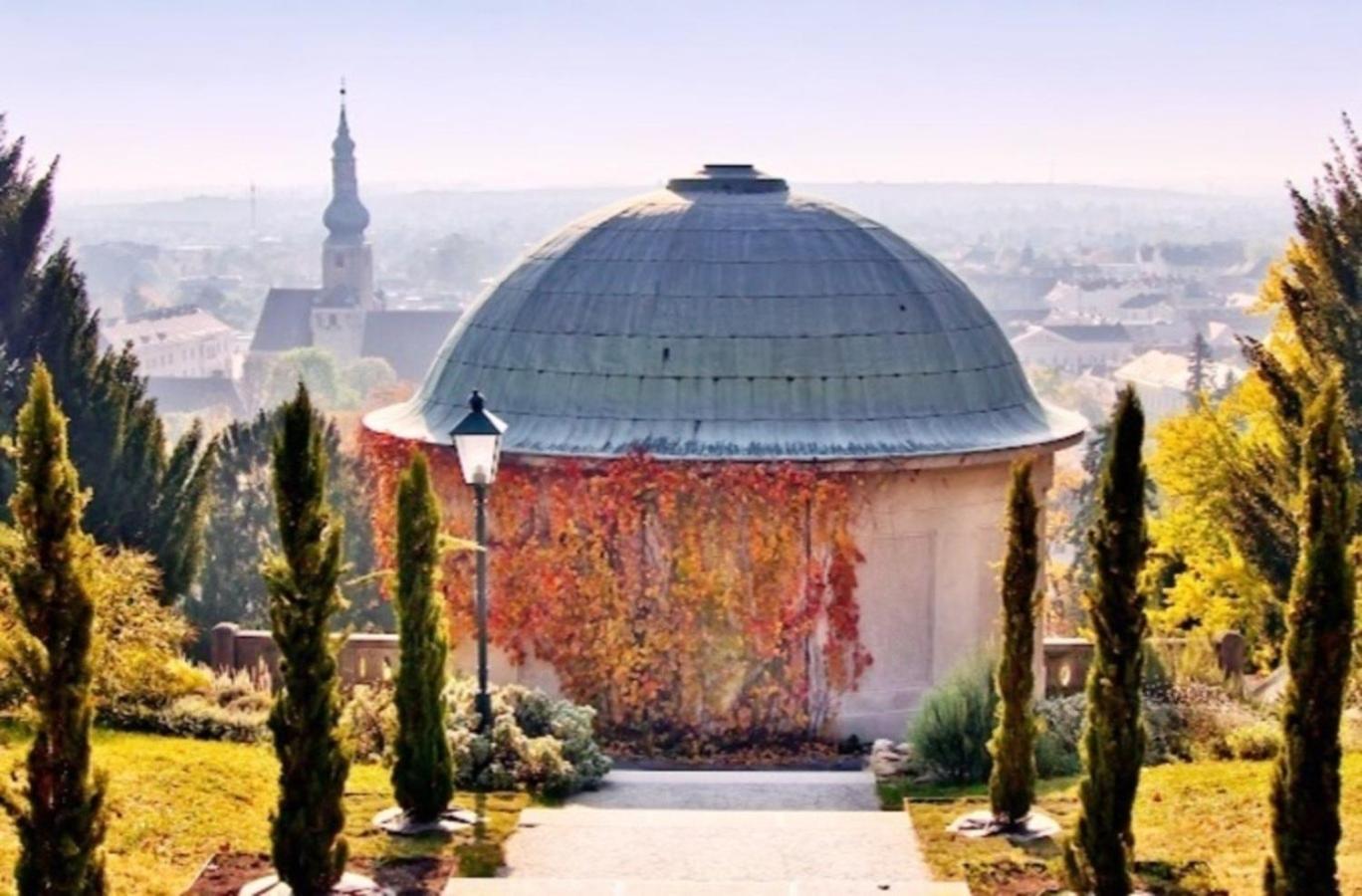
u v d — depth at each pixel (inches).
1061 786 818.2
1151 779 783.1
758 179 1162.6
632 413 1058.1
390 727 866.8
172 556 1427.2
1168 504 1828.2
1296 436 1295.5
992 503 1091.3
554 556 1057.5
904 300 1098.7
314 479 570.3
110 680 908.0
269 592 573.3
